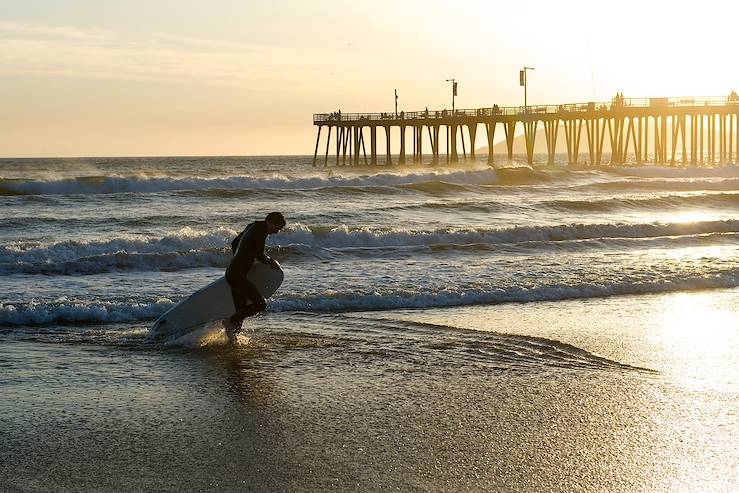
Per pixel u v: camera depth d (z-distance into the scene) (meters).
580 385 8.47
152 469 6.14
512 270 16.20
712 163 67.50
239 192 36.41
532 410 7.60
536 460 6.35
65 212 29.91
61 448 6.57
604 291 14.38
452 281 14.79
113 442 6.71
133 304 12.04
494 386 8.41
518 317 12.12
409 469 6.15
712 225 24.05
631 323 11.77
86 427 7.08
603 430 7.05
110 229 25.17
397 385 8.42
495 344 10.30
